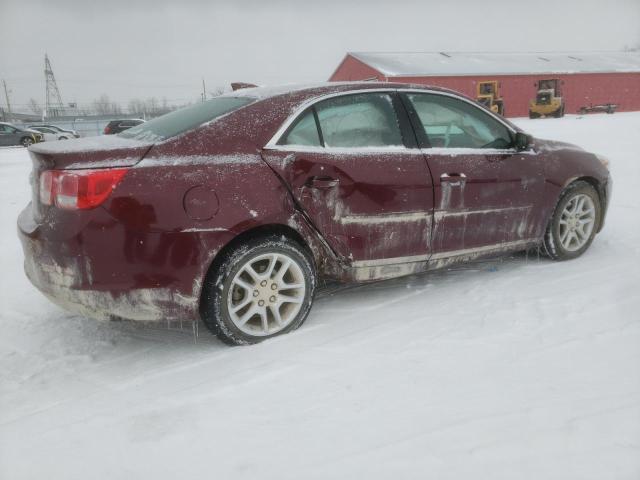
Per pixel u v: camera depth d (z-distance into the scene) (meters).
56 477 1.88
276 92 3.07
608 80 39.22
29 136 24.94
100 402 2.37
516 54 46.44
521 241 3.79
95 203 2.42
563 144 4.09
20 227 2.74
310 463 1.87
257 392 2.37
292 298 2.96
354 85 3.24
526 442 1.92
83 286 2.50
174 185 2.55
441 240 3.37
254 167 2.75
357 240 3.07
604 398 2.17
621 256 4.13
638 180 7.33
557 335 2.78
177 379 2.54
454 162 3.36
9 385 2.56
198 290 2.66
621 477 1.73
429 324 3.02
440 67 37.53
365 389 2.35
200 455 1.96
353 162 3.01
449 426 2.03
